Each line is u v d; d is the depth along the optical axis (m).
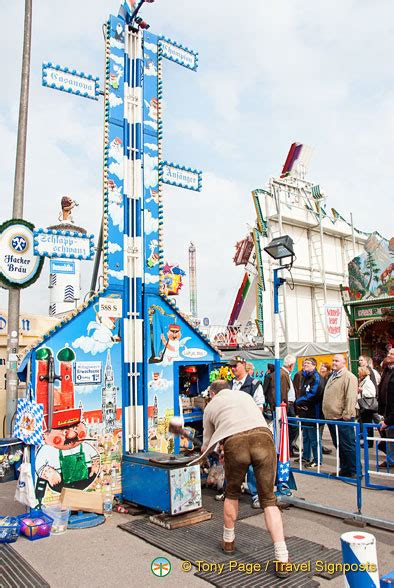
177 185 7.05
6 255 6.53
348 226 25.64
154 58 6.99
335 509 5.30
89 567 4.07
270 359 15.04
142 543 4.60
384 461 8.10
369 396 9.06
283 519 5.23
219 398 4.56
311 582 3.74
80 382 5.76
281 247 6.03
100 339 6.00
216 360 7.30
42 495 5.30
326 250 24.34
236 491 4.29
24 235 6.67
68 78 6.24
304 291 23.34
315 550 4.33
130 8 6.77
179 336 6.83
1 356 9.84
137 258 6.48
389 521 4.87
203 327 20.11
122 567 4.06
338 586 3.68
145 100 6.80
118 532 4.91
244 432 4.23
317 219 23.83
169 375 6.64
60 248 5.76
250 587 3.67
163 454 5.81
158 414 6.44
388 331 16.11
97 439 5.79
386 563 3.99
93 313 5.97
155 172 6.79
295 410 8.65
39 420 5.35
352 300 16.12
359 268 15.98
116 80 6.55
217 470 6.24
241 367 6.35
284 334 20.25
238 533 4.78
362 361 9.24
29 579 3.84
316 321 23.36
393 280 15.01
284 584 3.71
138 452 6.05
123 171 6.48
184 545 4.49
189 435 5.28
